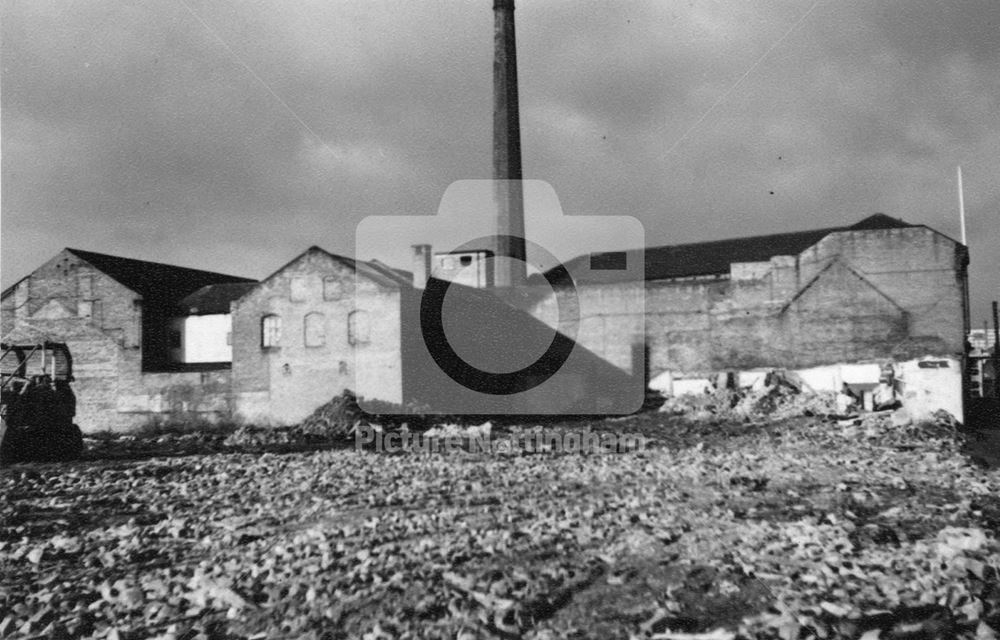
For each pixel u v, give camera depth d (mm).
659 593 7824
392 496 13727
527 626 7020
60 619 7559
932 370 24234
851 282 34375
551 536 10312
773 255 39938
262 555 9734
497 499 13375
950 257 33375
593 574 8555
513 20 42750
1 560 10000
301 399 30828
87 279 34594
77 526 12203
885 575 8094
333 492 14562
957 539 9141
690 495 13438
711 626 6891
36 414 21531
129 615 7656
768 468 16625
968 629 6562
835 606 7062
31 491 15766
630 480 15258
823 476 15312
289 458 20875
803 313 34938
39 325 35094
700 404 31531
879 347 33812
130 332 33812
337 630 6965
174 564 9594
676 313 36875
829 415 27297
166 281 38750
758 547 9492
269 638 6879
